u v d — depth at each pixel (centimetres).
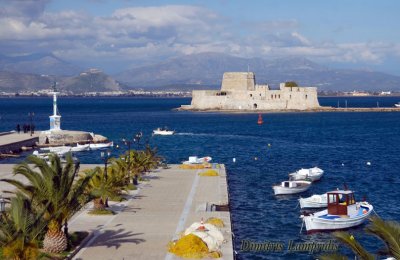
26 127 13500
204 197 5412
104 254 3372
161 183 6356
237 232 4603
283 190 6272
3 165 8044
